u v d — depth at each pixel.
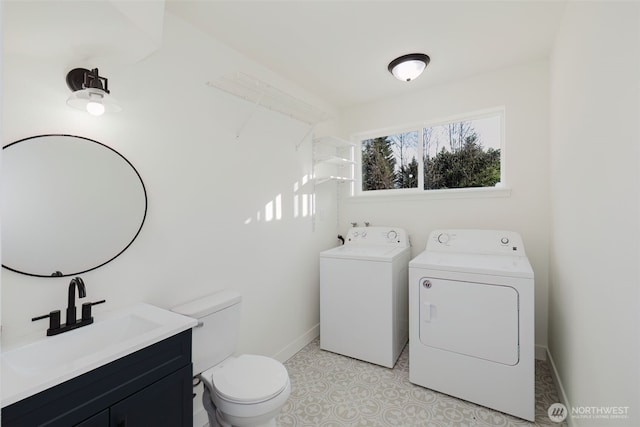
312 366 2.42
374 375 2.28
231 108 2.07
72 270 1.31
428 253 2.52
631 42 0.98
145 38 1.19
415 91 2.89
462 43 2.09
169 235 1.70
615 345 1.12
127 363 1.10
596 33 1.28
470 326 1.95
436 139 2.96
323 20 1.81
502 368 1.86
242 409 1.32
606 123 1.19
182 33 1.78
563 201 1.87
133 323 1.39
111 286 1.45
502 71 2.49
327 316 2.66
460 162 2.84
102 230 1.41
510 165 2.49
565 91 1.79
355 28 1.89
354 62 2.31
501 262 2.12
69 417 0.95
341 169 3.37
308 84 2.70
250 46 2.08
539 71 2.36
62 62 1.29
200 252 1.86
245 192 2.18
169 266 1.69
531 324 1.79
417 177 3.04
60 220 1.28
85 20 1.06
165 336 1.22
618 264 1.09
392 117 3.03
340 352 2.59
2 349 1.09
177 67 1.75
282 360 2.49
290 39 2.00
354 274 2.51
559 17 1.82
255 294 2.25
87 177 1.36
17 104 1.18
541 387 2.08
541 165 2.38
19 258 1.18
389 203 3.07
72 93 1.29
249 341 2.20
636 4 0.95
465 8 1.73
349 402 1.97
